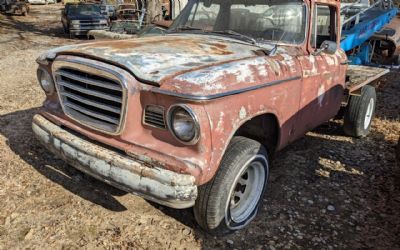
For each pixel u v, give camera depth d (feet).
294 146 17.39
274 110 11.25
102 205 11.89
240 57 11.05
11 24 70.28
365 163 15.96
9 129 17.25
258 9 13.39
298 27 13.07
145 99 9.24
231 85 9.48
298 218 11.95
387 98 25.89
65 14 59.77
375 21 28.27
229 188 10.01
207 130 8.85
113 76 9.25
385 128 20.22
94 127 10.05
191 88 8.75
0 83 25.98
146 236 10.64
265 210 12.27
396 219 12.09
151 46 11.28
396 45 31.94
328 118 15.52
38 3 129.80
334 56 14.75
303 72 12.44
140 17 48.37
